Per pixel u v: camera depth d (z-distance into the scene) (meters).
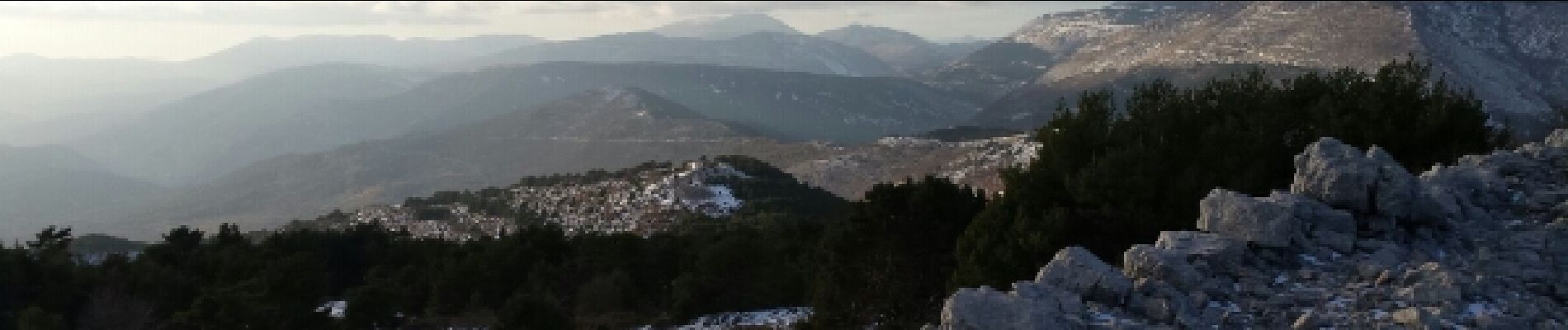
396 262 94.88
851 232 34.12
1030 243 25.33
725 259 68.25
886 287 33.28
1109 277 15.38
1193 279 15.61
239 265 75.56
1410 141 27.30
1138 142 27.75
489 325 66.94
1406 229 18.91
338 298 91.31
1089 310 14.93
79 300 65.50
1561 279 15.56
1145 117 31.33
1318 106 28.62
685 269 76.56
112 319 63.00
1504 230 18.88
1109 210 25.67
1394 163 19.88
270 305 56.62
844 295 34.31
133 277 68.94
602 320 68.94
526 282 77.25
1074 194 27.22
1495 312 13.89
